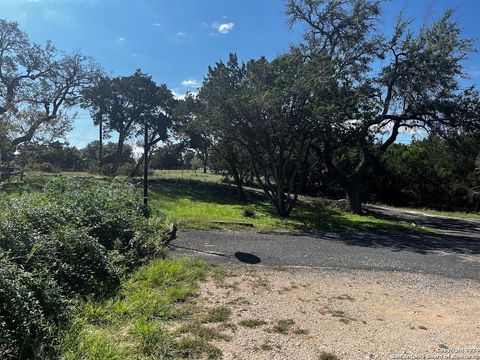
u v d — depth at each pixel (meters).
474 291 7.41
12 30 29.25
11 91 29.20
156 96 39.44
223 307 5.46
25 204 6.63
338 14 21.91
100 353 3.75
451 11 20.27
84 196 8.42
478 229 20.84
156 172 43.03
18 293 3.82
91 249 5.91
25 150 23.08
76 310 4.62
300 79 16.84
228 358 4.02
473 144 21.55
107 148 57.81
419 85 20.30
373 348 4.52
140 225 8.64
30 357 3.61
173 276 6.72
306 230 14.70
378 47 20.70
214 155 30.61
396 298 6.61
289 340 4.57
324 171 28.36
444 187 35.44
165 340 4.23
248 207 21.27
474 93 20.34
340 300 6.26
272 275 7.50
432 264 9.77
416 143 37.53
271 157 19.20
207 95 20.12
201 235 11.41
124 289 5.75
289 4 22.23
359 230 16.00
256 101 16.50
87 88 34.16
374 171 36.12
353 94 18.19
